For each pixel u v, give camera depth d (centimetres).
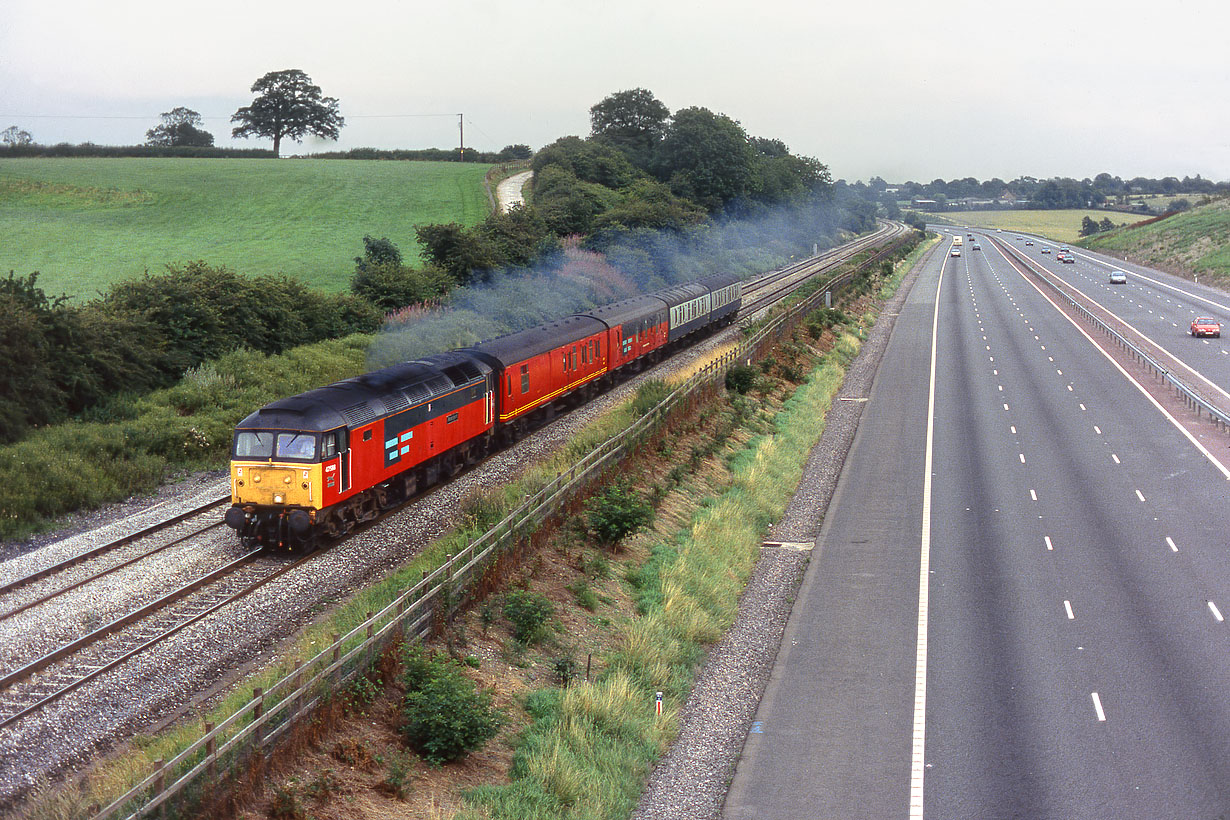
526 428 4288
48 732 1731
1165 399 5847
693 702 2411
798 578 3250
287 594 2425
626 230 9838
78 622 2197
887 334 8581
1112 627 2777
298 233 9175
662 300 6072
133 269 6906
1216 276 12431
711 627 2781
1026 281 13275
